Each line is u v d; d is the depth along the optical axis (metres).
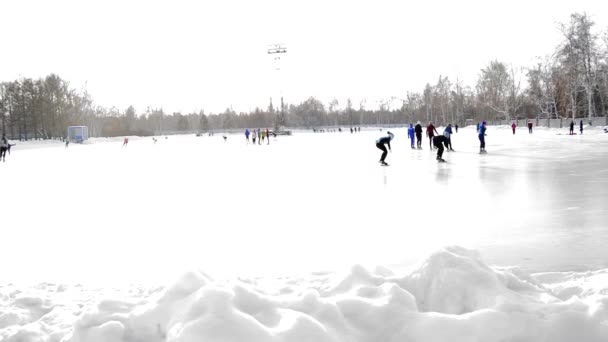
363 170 16.70
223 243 6.69
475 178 12.97
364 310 2.64
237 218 8.64
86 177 18.17
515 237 6.24
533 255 5.33
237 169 19.50
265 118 148.38
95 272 5.43
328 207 9.45
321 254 5.87
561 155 19.45
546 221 7.16
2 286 4.64
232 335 2.26
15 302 3.81
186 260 5.84
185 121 154.50
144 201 11.38
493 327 2.43
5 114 95.19
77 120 100.44
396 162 19.34
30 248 6.79
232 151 35.34
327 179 14.44
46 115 91.50
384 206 9.29
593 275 3.98
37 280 5.16
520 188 10.75
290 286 3.46
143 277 5.14
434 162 18.53
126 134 125.31
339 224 7.71
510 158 18.92
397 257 5.59
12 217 9.56
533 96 74.44
